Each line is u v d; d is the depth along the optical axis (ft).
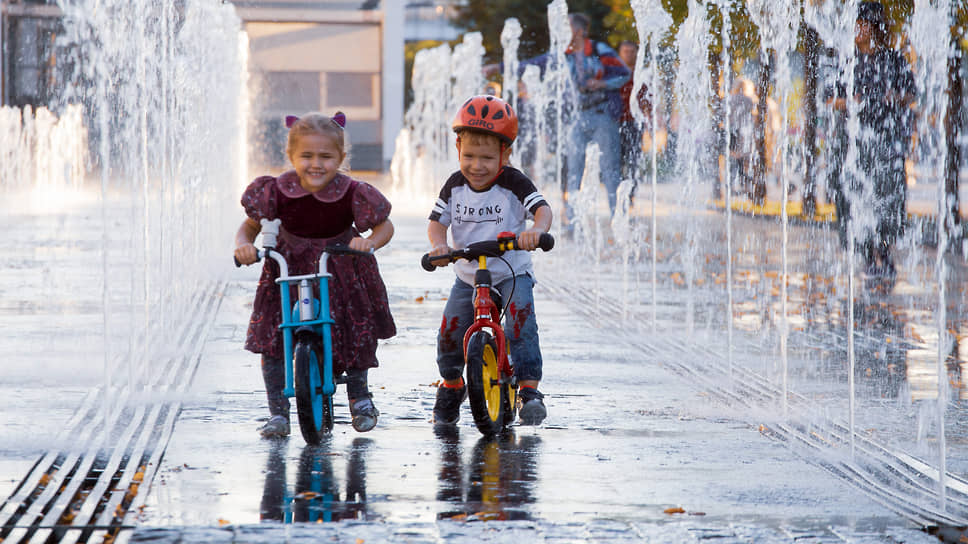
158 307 62.59
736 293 73.92
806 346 53.62
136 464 31.19
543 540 24.88
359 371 35.32
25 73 168.45
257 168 244.63
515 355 36.65
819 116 93.76
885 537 25.48
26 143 166.40
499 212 36.47
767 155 137.39
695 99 118.42
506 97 140.36
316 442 33.35
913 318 62.28
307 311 34.04
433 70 195.42
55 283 70.28
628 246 106.83
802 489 29.55
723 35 80.59
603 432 35.91
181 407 38.65
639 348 52.75
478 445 33.91
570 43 118.62
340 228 35.42
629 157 136.56
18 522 25.82
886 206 80.69
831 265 89.25
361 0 252.42
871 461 32.83
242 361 47.37
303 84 253.03
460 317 36.63
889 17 79.61
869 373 46.98
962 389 44.04
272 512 26.78
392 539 24.76
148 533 25.08
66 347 49.55
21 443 33.17
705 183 153.07
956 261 87.20
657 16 83.25
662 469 31.35
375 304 35.58
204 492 28.37
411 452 32.86
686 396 41.86
